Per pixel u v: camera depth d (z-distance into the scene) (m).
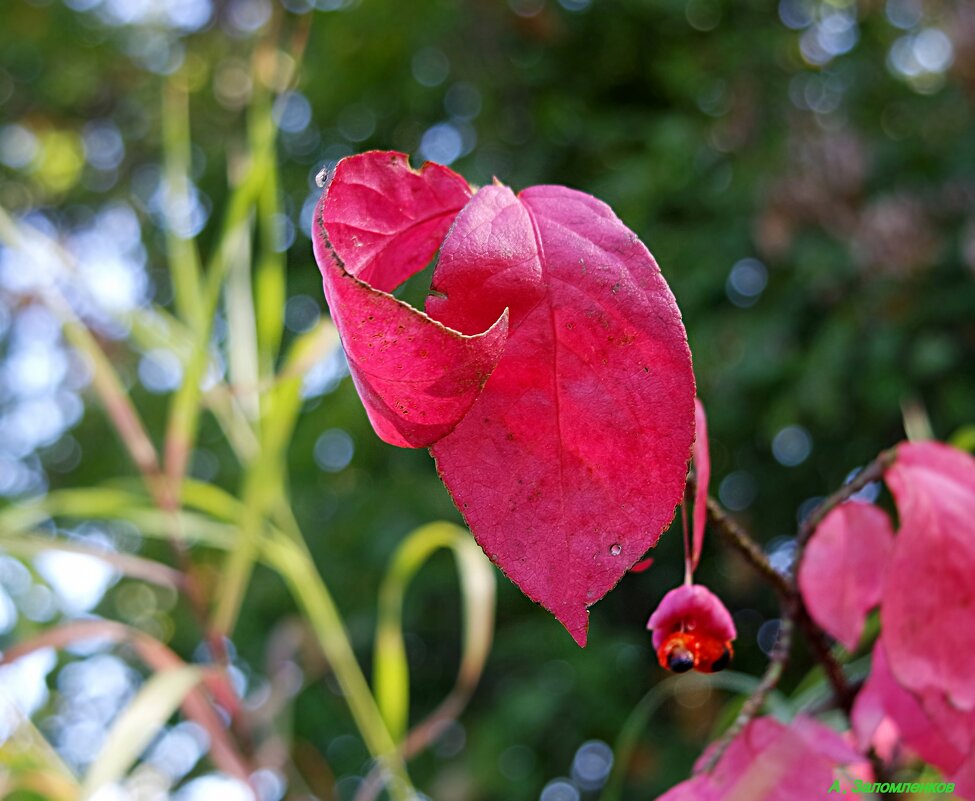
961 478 0.25
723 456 1.13
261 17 1.51
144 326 0.47
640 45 1.29
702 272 1.09
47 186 1.74
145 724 0.34
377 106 1.40
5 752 0.36
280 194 1.31
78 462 1.48
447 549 1.17
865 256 0.96
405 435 0.19
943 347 0.94
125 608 1.29
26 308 0.98
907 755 0.30
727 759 0.25
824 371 0.98
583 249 0.20
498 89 1.32
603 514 0.20
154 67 1.67
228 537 0.47
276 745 0.46
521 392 0.20
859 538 0.27
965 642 0.25
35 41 1.68
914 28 1.23
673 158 1.13
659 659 0.23
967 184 1.00
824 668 0.28
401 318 0.18
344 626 1.15
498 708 1.08
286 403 0.41
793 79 1.21
